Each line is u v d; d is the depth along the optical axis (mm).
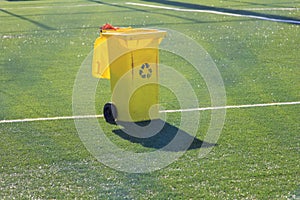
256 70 8766
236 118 6254
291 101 6922
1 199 4340
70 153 5285
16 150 5398
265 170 4777
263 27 13523
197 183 4547
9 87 8047
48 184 4605
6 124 6215
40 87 7980
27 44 11953
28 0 24484
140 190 4445
